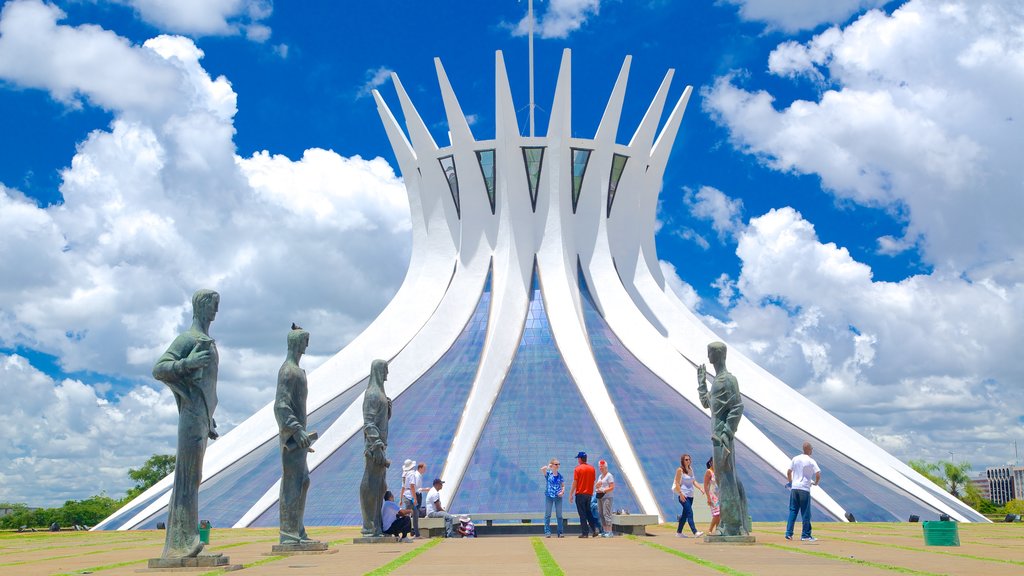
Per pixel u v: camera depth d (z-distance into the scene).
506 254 37.81
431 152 39.88
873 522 29.06
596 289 38.09
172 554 12.83
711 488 20.58
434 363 36.09
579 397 33.28
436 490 23.67
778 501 29.45
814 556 14.40
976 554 14.77
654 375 35.19
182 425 13.13
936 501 31.81
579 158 39.06
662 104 39.66
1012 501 73.88
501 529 26.59
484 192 39.09
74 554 17.30
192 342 13.30
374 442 19.44
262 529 27.97
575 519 24.50
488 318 37.28
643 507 28.47
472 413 32.00
